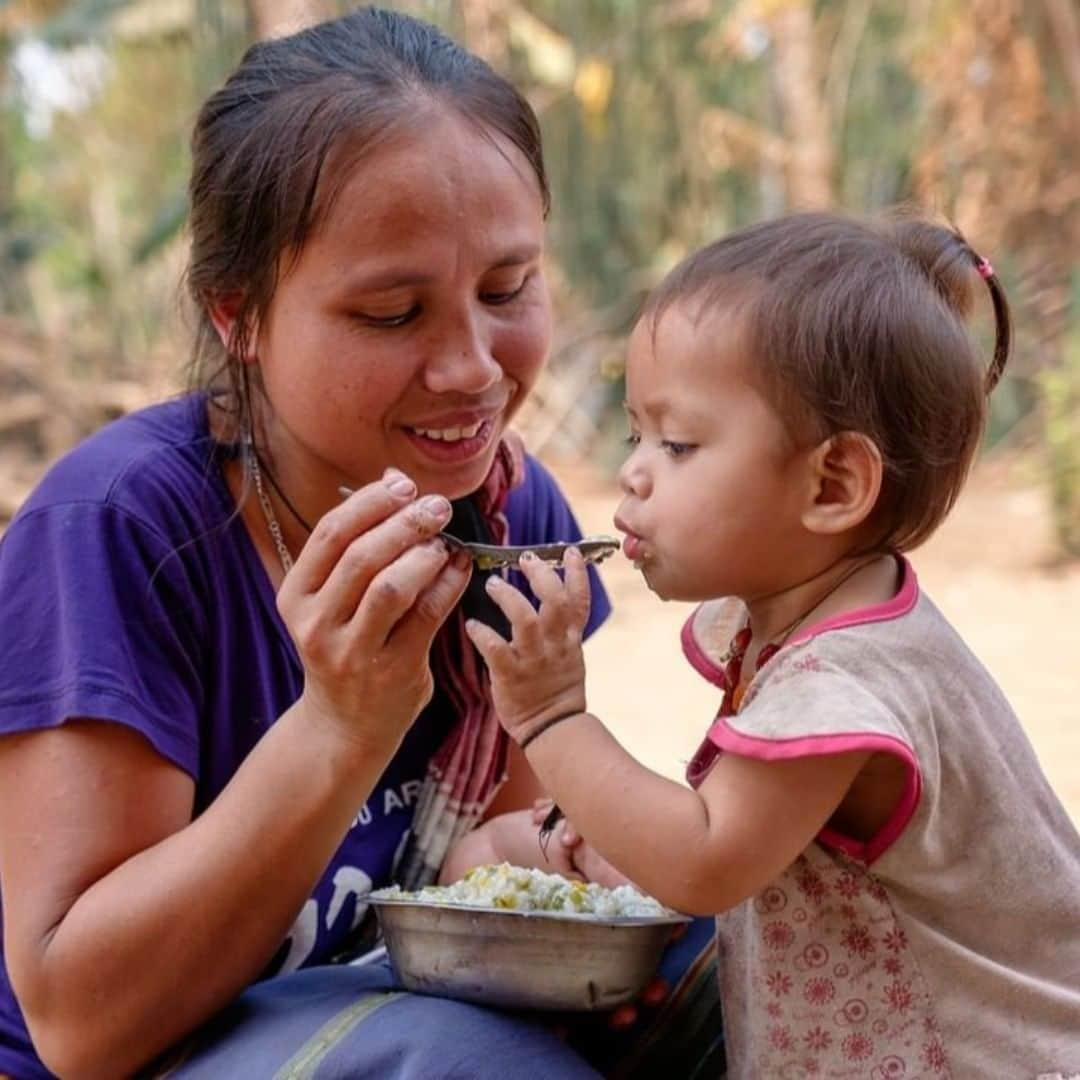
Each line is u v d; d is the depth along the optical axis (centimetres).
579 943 197
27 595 210
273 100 209
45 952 199
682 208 1689
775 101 1583
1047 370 1226
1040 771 204
